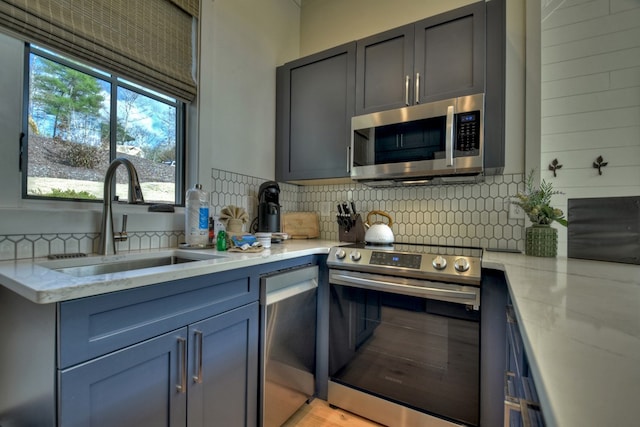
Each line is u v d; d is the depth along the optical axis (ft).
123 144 4.75
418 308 4.68
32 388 2.58
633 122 5.43
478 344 4.28
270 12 7.26
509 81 5.72
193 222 4.93
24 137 3.68
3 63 3.45
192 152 5.51
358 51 6.24
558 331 1.61
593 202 4.53
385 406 4.91
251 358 4.16
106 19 4.22
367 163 5.91
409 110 5.49
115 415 2.64
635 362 1.26
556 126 5.90
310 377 5.44
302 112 6.97
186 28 5.38
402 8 6.97
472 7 5.18
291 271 4.86
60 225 3.81
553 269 3.71
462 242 6.14
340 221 6.75
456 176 5.56
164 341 3.04
